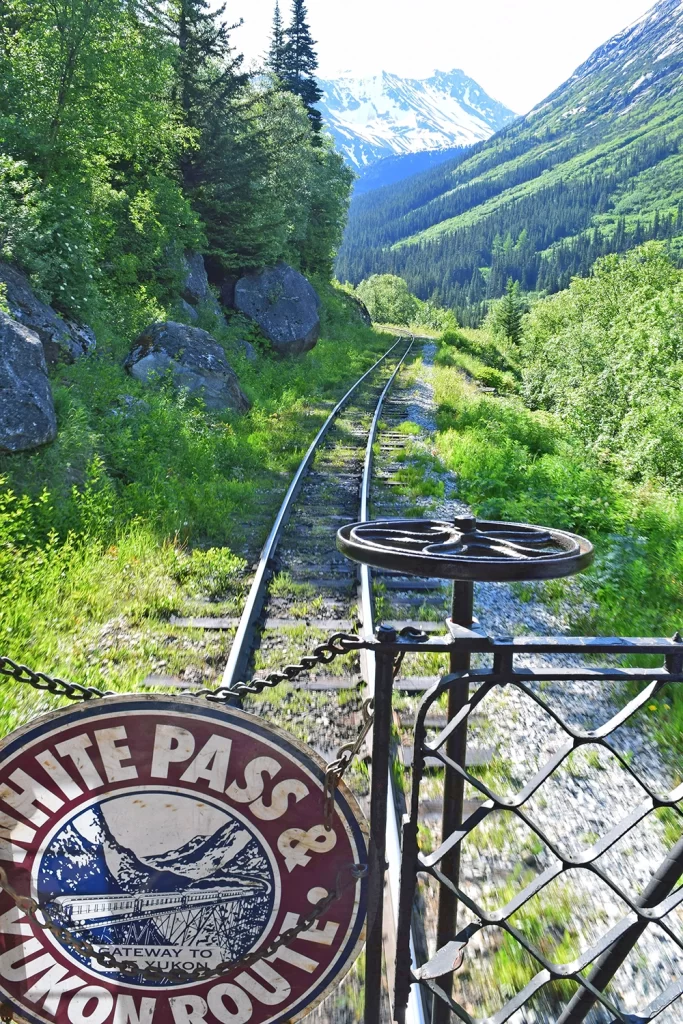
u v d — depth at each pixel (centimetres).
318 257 4231
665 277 4412
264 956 181
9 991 178
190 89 2125
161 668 523
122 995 180
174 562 719
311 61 4500
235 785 176
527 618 666
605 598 729
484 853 352
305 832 178
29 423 816
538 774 185
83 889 177
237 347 2086
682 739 464
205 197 2223
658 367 2653
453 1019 263
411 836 187
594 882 338
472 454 1330
